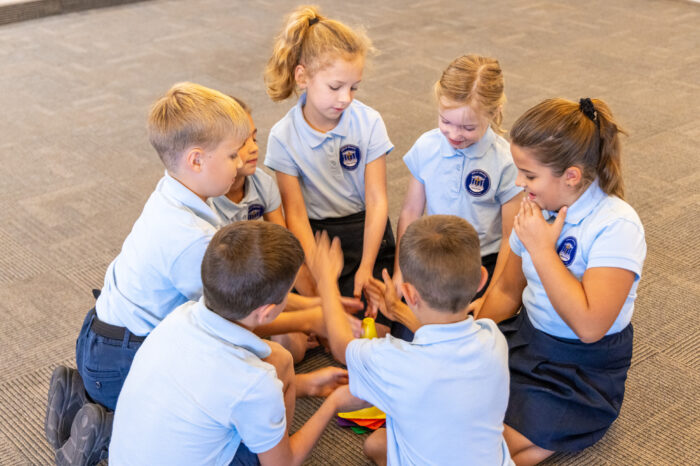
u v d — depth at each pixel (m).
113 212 2.58
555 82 3.78
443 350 1.17
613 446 1.55
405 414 1.20
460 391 1.17
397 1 5.62
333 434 1.61
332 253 1.63
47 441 1.58
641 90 3.65
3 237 2.42
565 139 1.29
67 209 2.60
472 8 5.38
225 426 1.17
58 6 5.34
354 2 5.63
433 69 4.04
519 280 1.57
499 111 1.72
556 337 1.46
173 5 5.64
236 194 1.69
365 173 1.90
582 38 4.57
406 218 1.91
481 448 1.21
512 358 1.51
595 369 1.45
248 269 1.15
